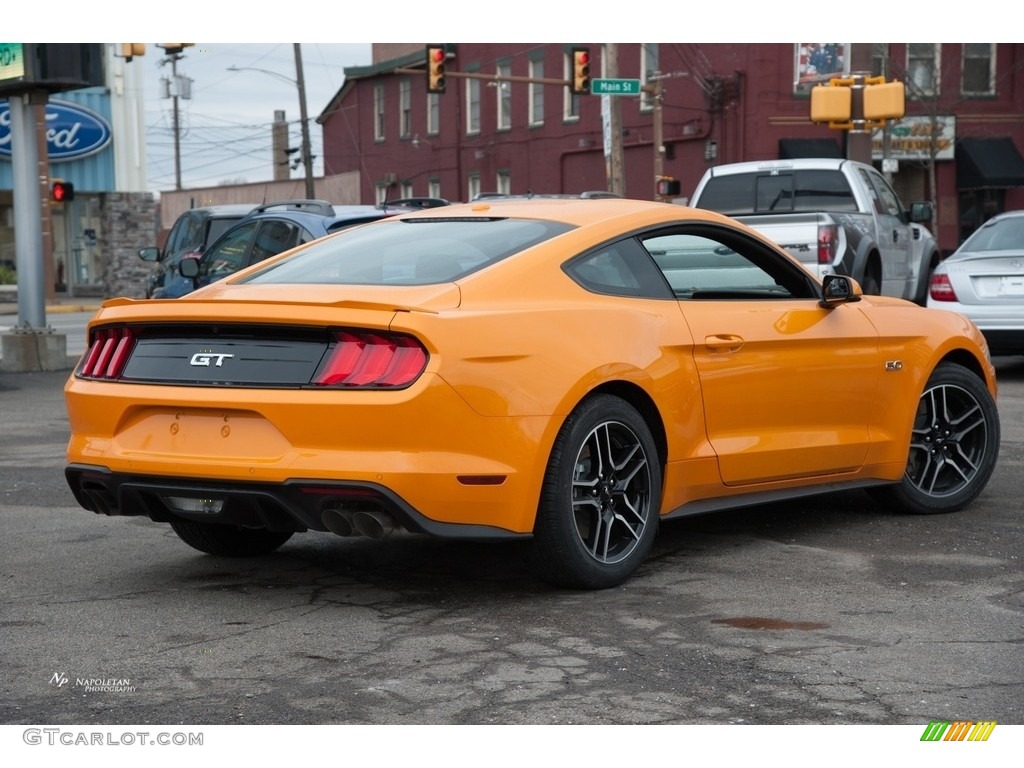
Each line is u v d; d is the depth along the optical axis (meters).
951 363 6.67
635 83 25.42
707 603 4.93
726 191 15.87
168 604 5.02
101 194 37.47
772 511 6.73
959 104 36.19
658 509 5.34
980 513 6.64
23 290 16.08
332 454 4.59
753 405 5.71
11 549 6.02
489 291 4.92
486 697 3.91
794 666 4.16
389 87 52.31
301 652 4.38
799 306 5.99
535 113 44.03
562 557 4.96
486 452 4.68
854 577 5.31
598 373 4.99
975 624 4.62
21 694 4.00
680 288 5.59
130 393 4.93
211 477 4.75
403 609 4.90
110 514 5.20
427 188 50.19
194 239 17.48
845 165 15.30
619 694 3.92
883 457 6.32
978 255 12.41
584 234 5.34
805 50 35.31
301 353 4.70
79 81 15.54
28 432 10.44
